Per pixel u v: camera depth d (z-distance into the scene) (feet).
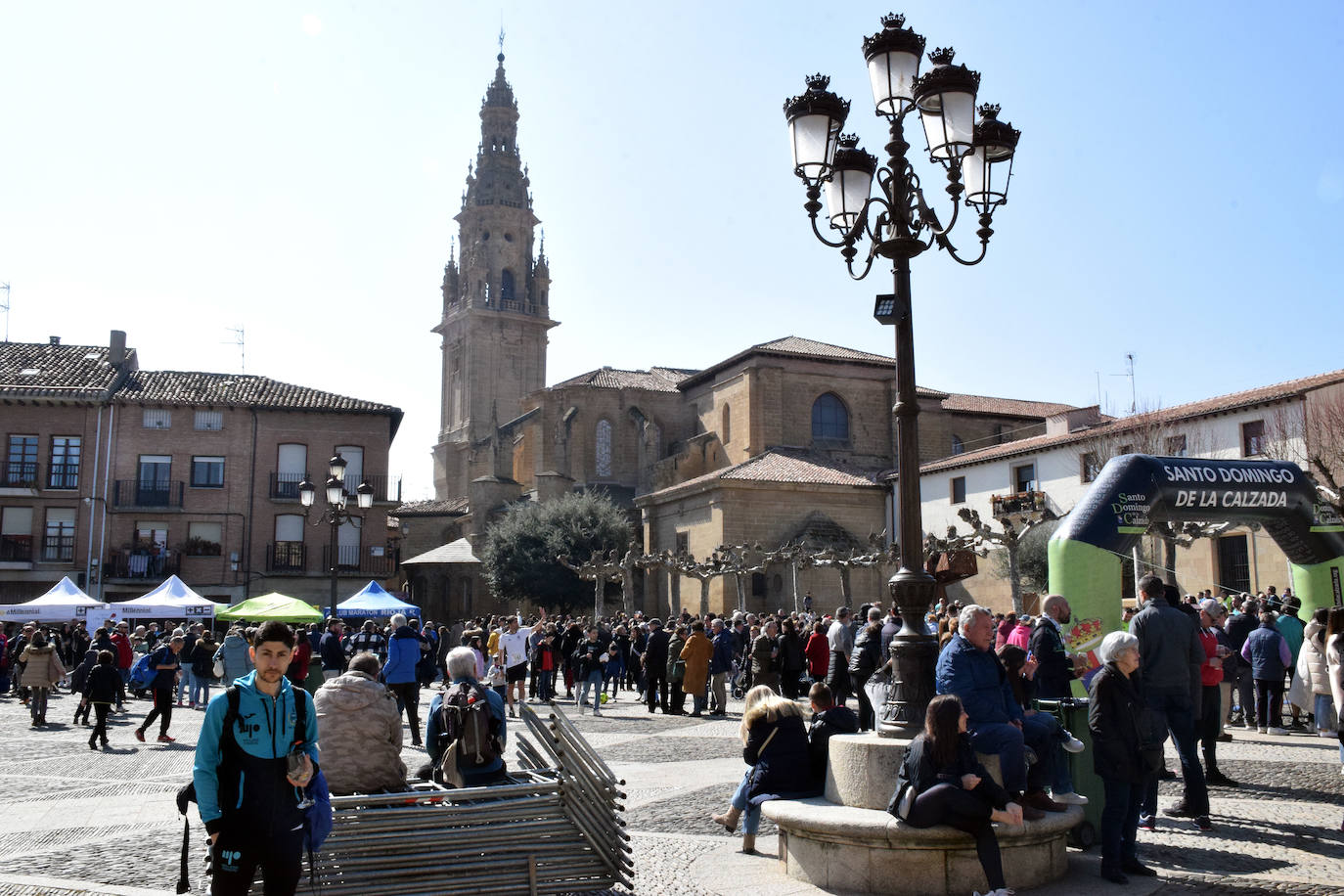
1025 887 26.17
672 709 78.79
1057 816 27.09
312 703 19.42
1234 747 51.13
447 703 29.96
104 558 154.92
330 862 23.80
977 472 160.56
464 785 29.01
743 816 32.71
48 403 156.04
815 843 27.12
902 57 30.45
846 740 28.68
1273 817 33.94
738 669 92.94
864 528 181.37
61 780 48.26
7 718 80.38
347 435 167.22
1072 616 56.29
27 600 152.05
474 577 221.25
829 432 208.54
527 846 25.46
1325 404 107.96
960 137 30.37
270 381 175.63
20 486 153.28
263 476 162.91
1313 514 63.98
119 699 85.61
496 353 342.23
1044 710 32.78
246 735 18.54
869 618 58.23
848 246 32.68
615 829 26.68
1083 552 57.00
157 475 159.33
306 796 19.26
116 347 171.32
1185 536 102.47
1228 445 121.70
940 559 52.65
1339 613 37.50
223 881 18.37
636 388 242.58
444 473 342.03
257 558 160.76
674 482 216.74
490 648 89.10
